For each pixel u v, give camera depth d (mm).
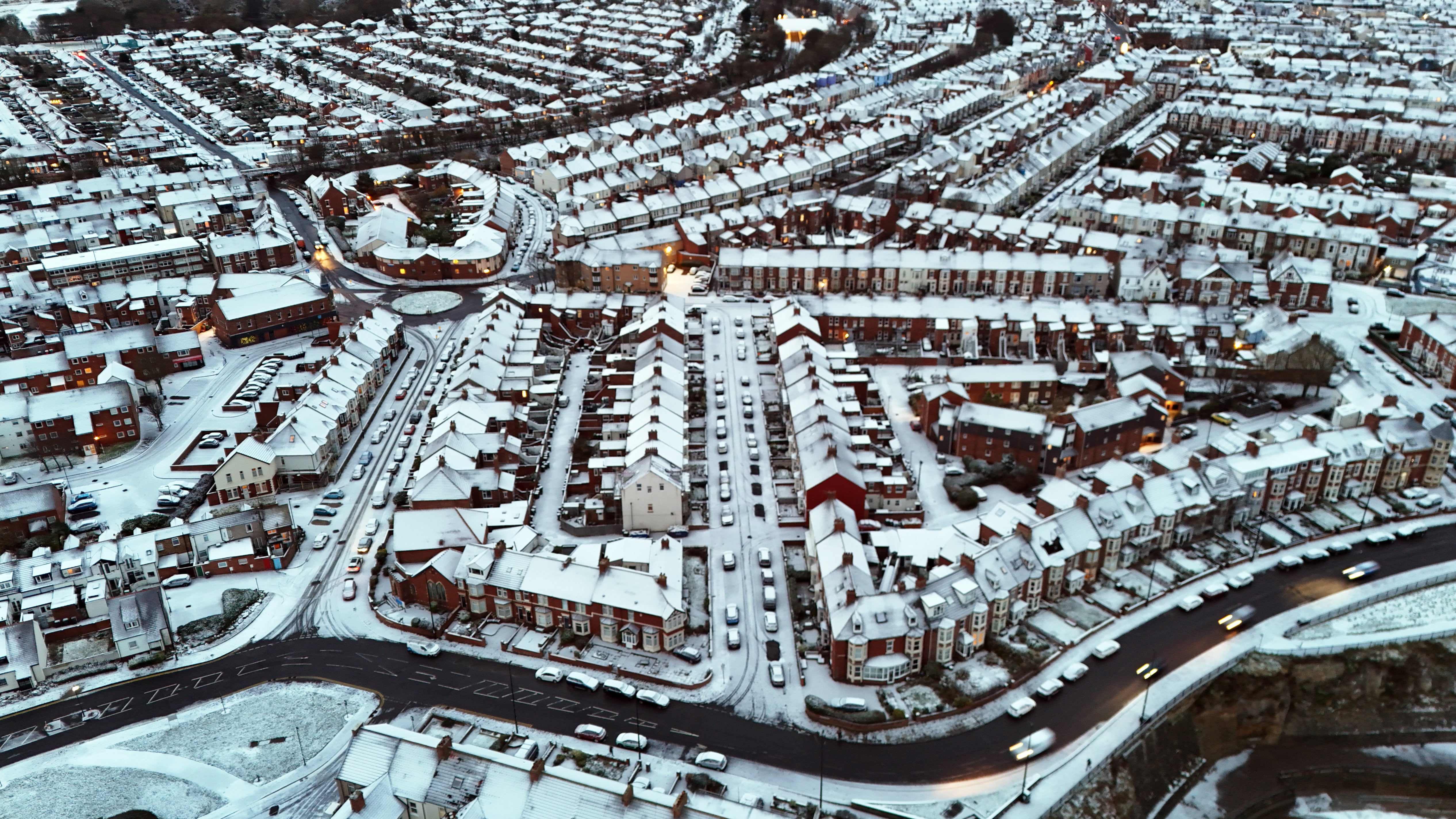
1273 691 135875
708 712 128750
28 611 141875
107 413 188250
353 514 170250
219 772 120562
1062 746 123000
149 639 139000
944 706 127938
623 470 170875
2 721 129000
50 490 167375
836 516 149125
